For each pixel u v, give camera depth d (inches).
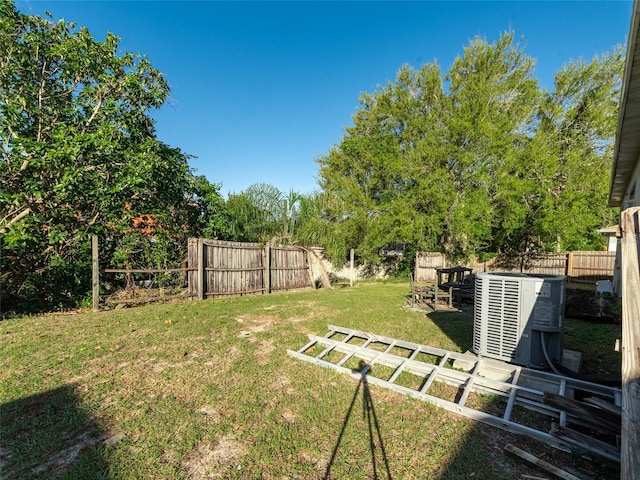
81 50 309.6
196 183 401.4
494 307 145.6
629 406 67.1
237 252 382.3
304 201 527.8
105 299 294.4
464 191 557.9
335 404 119.6
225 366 152.4
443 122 593.3
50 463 85.5
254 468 86.4
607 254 487.2
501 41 564.7
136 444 94.3
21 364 147.3
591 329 228.1
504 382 125.6
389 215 567.5
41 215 267.4
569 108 621.9
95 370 143.6
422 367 144.9
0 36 272.2
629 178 298.5
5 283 263.6
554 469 82.1
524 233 630.5
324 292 429.7
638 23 121.4
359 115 727.7
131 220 331.3
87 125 321.4
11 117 271.9
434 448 94.3
